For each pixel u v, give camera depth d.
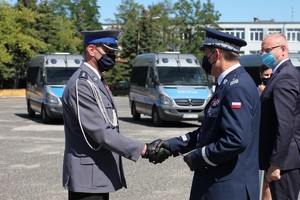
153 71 19.02
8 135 15.61
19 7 47.19
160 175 9.27
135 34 52.56
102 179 4.09
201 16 58.56
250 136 3.59
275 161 4.55
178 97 17.88
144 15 53.34
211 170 3.74
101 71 4.25
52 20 51.25
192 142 4.18
